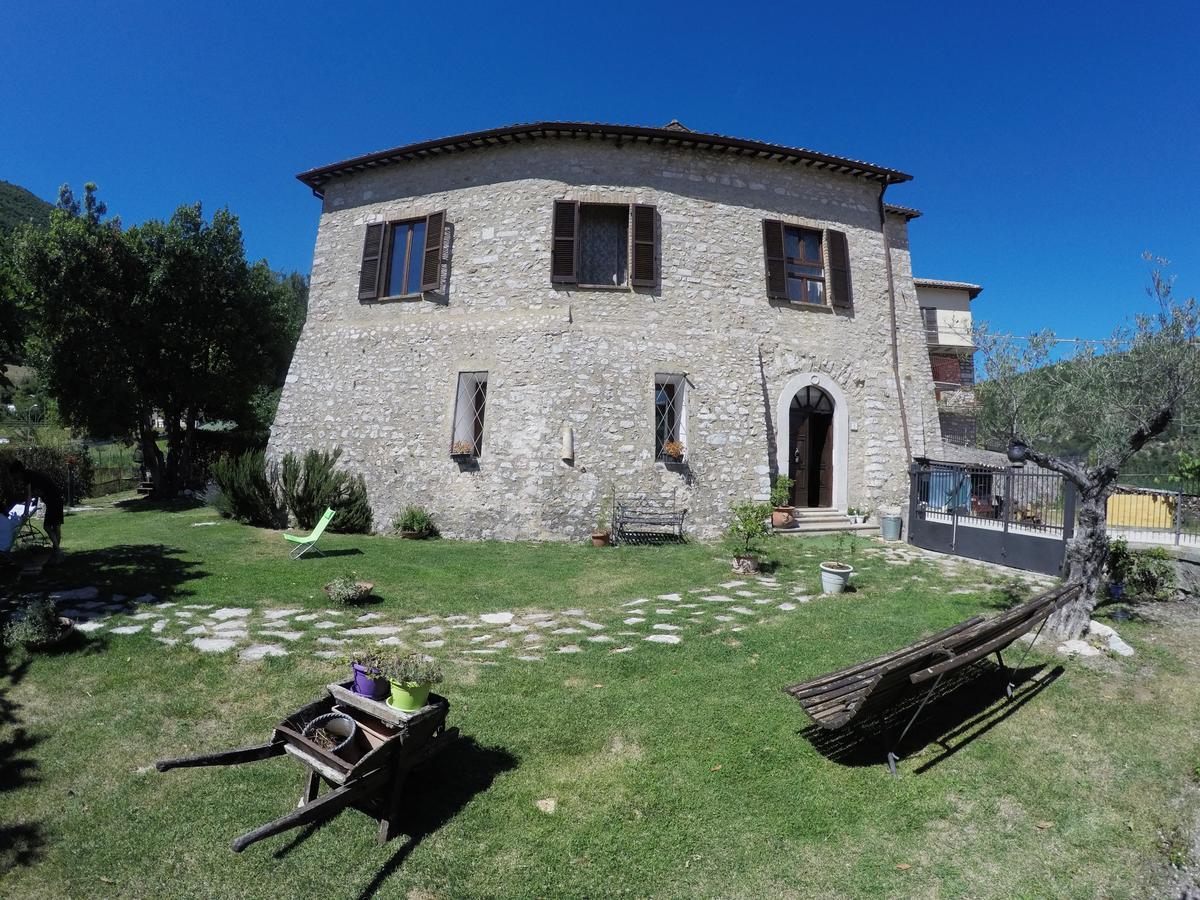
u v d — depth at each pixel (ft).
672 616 25.14
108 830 12.65
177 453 67.26
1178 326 21.57
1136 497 39.50
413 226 47.39
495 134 43.34
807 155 46.24
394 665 12.91
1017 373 26.55
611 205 44.01
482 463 42.75
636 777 14.39
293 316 83.41
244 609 24.52
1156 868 12.60
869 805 13.87
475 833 12.65
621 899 11.28
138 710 16.75
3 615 22.56
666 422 43.73
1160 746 16.20
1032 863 12.56
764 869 12.03
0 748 15.20
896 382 50.31
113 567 29.81
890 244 52.95
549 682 18.78
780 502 43.98
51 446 69.82
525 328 43.04
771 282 46.16
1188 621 23.93
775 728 16.43
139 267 58.29
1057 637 21.99
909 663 13.97
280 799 13.51
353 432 47.11
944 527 38.70
